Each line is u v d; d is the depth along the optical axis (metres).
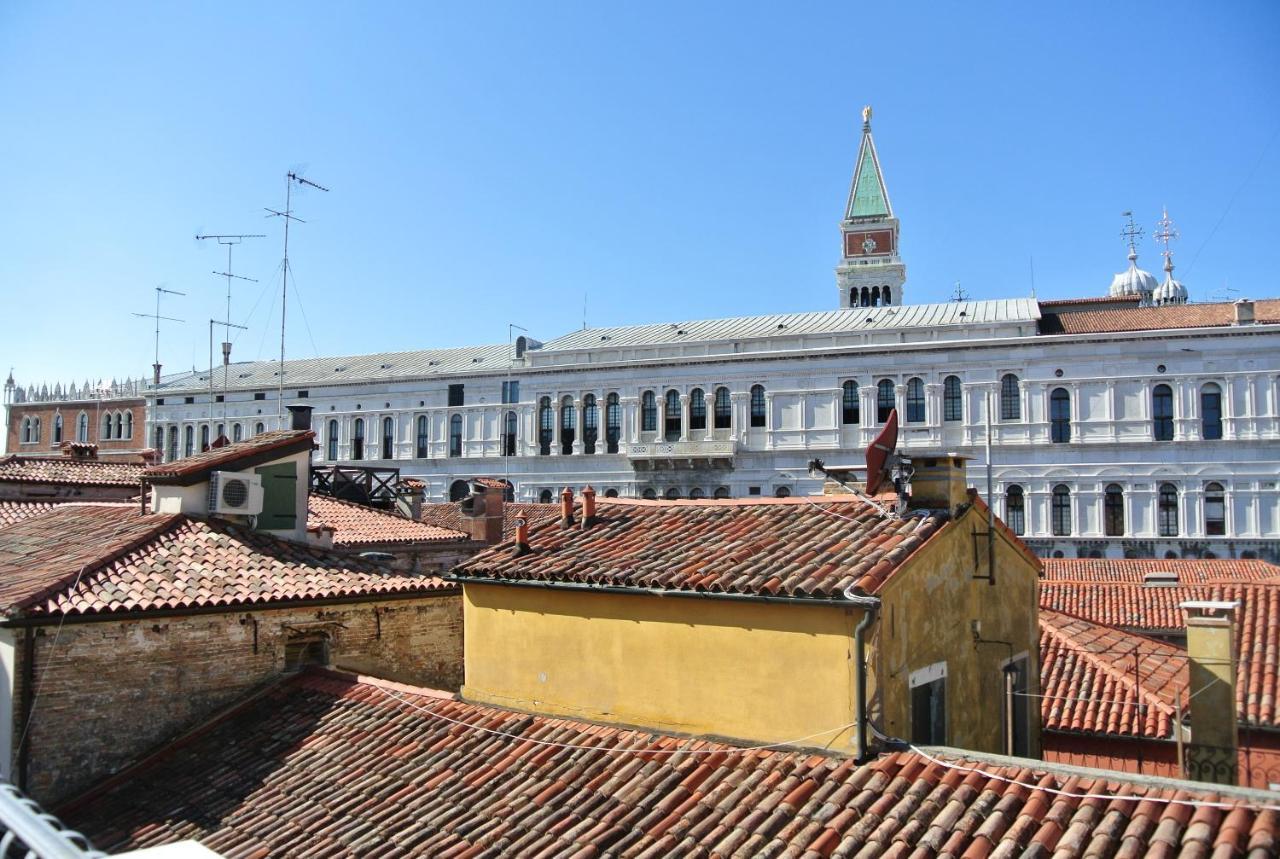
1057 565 37.34
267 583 16.34
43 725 13.54
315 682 15.73
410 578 18.14
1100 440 56.94
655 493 67.81
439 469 75.50
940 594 12.78
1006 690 14.53
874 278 93.25
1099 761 17.98
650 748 11.91
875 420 62.16
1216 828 8.38
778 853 9.27
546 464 71.88
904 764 10.36
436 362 81.19
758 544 13.38
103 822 12.97
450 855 10.43
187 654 15.07
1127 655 20.88
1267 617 20.91
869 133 96.19
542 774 11.84
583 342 74.31
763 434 65.19
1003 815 9.13
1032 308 61.84
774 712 11.58
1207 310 58.19
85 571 15.02
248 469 18.73
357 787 12.37
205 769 13.77
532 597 14.08
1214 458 54.81
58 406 94.62
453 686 18.22
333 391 79.94
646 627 12.84
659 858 9.62
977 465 59.28
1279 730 16.88
